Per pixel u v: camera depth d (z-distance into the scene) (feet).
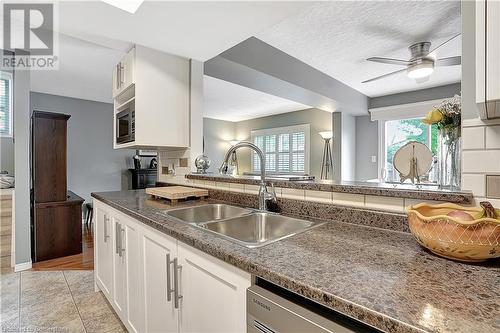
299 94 12.12
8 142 9.69
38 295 7.05
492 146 2.92
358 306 1.72
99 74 11.14
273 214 4.65
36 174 9.73
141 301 4.64
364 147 17.33
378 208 3.74
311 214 4.40
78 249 10.52
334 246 2.91
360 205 3.92
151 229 4.31
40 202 9.79
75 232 10.48
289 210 4.70
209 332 3.09
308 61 10.96
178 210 5.13
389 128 16.47
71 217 10.40
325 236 3.30
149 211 4.88
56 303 6.65
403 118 15.30
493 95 2.17
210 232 3.46
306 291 2.00
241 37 6.23
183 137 7.39
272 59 9.67
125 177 17.87
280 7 5.07
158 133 6.94
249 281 2.56
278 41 9.27
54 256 9.96
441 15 7.54
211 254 2.92
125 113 7.28
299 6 5.07
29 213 8.84
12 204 8.59
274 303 2.22
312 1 4.93
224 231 4.33
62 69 10.48
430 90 14.44
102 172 16.87
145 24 5.68
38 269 8.84
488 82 2.19
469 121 3.07
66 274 8.43
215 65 8.61
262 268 2.34
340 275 2.17
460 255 2.37
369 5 7.09
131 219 5.03
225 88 13.60
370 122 17.06
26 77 8.66
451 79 12.94
